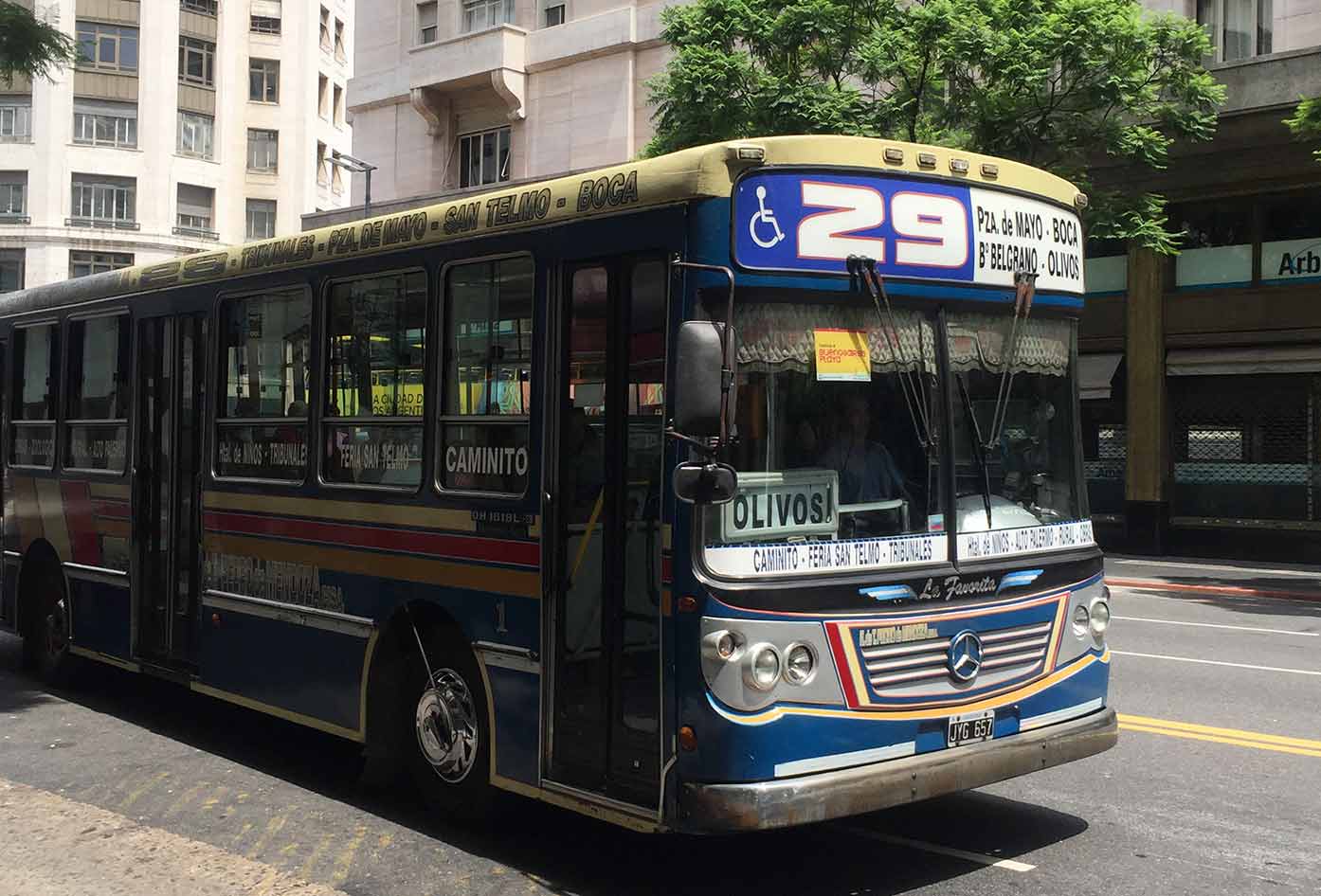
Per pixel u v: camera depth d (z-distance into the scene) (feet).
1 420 35.22
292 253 24.41
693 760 16.07
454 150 112.37
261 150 192.65
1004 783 23.43
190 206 186.80
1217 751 25.85
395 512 21.48
